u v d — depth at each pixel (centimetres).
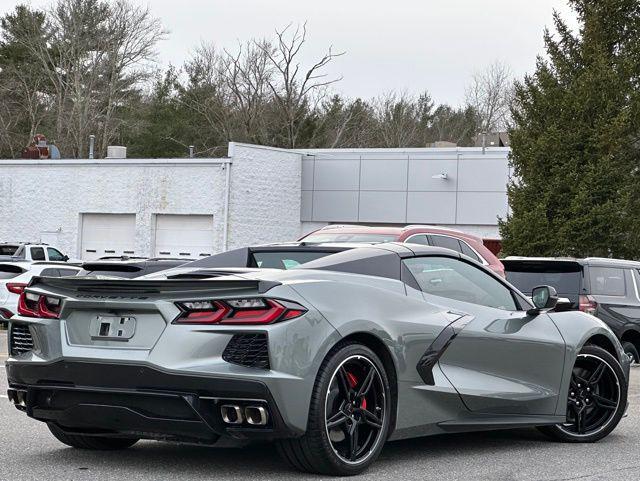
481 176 3475
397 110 7425
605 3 2991
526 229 2723
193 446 720
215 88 6544
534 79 2898
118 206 3672
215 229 3503
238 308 570
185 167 3562
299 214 3725
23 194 3819
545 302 746
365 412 617
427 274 693
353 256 662
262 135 6391
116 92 6159
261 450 701
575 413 789
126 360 576
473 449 738
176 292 581
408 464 662
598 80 2769
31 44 6147
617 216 2677
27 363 616
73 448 705
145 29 6147
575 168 2733
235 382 558
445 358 677
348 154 3656
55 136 6128
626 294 1585
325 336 586
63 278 614
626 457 717
